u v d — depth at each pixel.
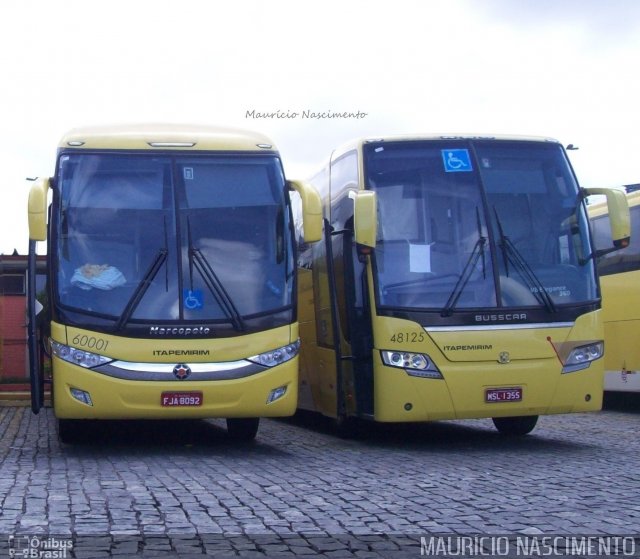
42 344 13.24
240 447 13.31
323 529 7.47
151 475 10.20
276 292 12.13
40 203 11.72
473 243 12.60
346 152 13.71
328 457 12.05
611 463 11.33
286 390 12.02
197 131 12.78
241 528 7.46
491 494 9.05
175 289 11.81
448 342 12.25
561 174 13.21
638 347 18.86
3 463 11.20
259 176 12.49
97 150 12.23
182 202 12.15
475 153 12.98
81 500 8.50
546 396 12.41
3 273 27.41
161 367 11.59
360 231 12.09
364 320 12.69
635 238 18.98
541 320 12.49
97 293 11.69
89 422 13.91
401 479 10.02
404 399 12.20
